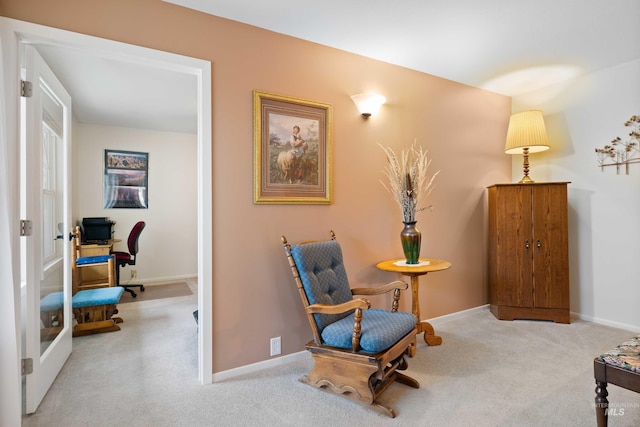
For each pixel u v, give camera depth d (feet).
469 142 11.85
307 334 8.57
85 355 8.72
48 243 7.38
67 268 8.41
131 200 17.47
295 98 8.34
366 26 7.97
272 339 8.07
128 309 12.91
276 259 8.14
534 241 11.07
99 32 6.26
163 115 15.11
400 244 10.23
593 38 8.67
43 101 7.11
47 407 6.34
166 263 18.33
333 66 9.00
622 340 9.43
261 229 7.95
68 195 8.34
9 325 5.37
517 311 11.21
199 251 7.35
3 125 5.32
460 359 8.30
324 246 7.77
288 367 8.00
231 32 7.56
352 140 9.34
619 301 10.55
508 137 11.78
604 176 10.80
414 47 9.06
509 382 7.17
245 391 6.91
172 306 13.32
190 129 17.85
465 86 11.75
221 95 7.43
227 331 7.50
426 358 8.37
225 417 6.04
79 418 6.00
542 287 11.03
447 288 11.32
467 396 6.66
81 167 16.29
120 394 6.81
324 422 5.88
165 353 8.86
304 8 7.20
